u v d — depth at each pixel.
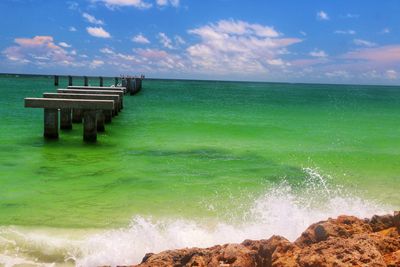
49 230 7.80
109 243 7.28
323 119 32.22
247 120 29.42
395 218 6.44
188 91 88.56
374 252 5.09
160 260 5.50
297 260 5.14
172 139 19.20
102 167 13.23
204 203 9.74
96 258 6.69
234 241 7.48
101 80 51.81
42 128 20.78
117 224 8.23
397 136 22.45
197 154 15.77
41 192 10.34
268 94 91.88
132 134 20.28
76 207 9.24
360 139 21.08
